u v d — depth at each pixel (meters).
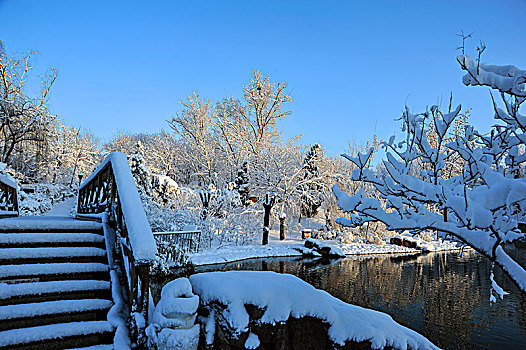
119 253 3.85
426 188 3.21
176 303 2.63
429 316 8.93
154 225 14.61
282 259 17.88
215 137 34.50
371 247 22.78
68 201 28.30
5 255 3.48
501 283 12.84
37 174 29.50
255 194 27.48
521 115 3.06
